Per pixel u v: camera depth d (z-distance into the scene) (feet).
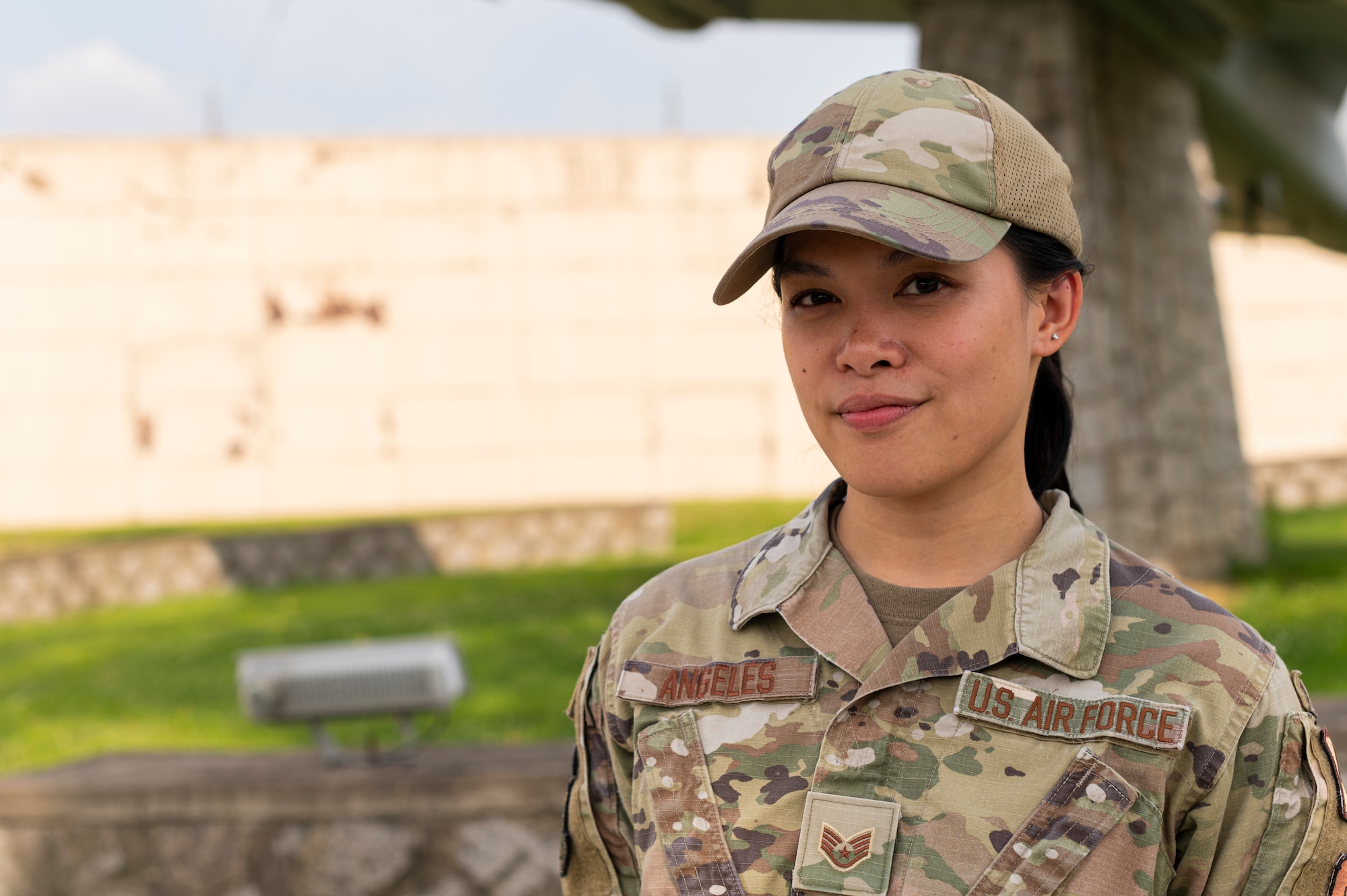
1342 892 3.36
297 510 52.95
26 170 51.57
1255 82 31.83
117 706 21.50
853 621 3.59
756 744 3.59
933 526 3.63
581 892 4.27
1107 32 25.14
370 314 53.16
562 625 27.20
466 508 53.42
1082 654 3.43
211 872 11.89
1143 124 26.45
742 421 53.93
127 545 39.40
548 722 17.84
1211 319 28.81
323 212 52.85
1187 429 27.22
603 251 53.67
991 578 3.51
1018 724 3.38
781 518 46.52
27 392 51.83
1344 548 32.68
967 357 3.34
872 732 3.46
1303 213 41.78
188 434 52.49
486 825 11.62
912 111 3.43
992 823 3.30
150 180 52.13
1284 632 21.21
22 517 51.72
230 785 11.88
